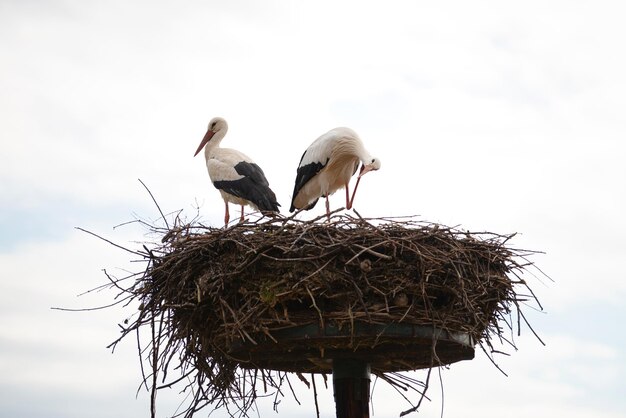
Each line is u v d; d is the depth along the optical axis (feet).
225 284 29.09
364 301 28.43
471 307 28.81
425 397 28.30
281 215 30.40
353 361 30.71
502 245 30.73
